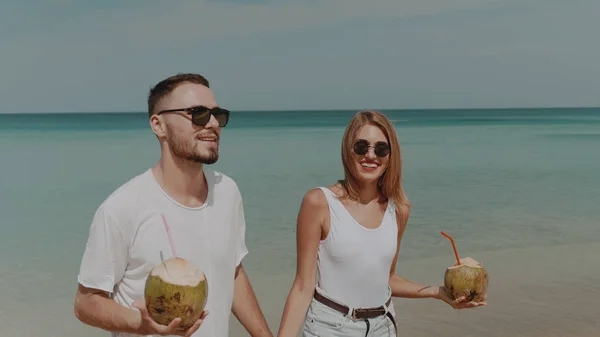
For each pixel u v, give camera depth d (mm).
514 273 8586
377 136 3588
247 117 119125
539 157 26375
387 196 3789
